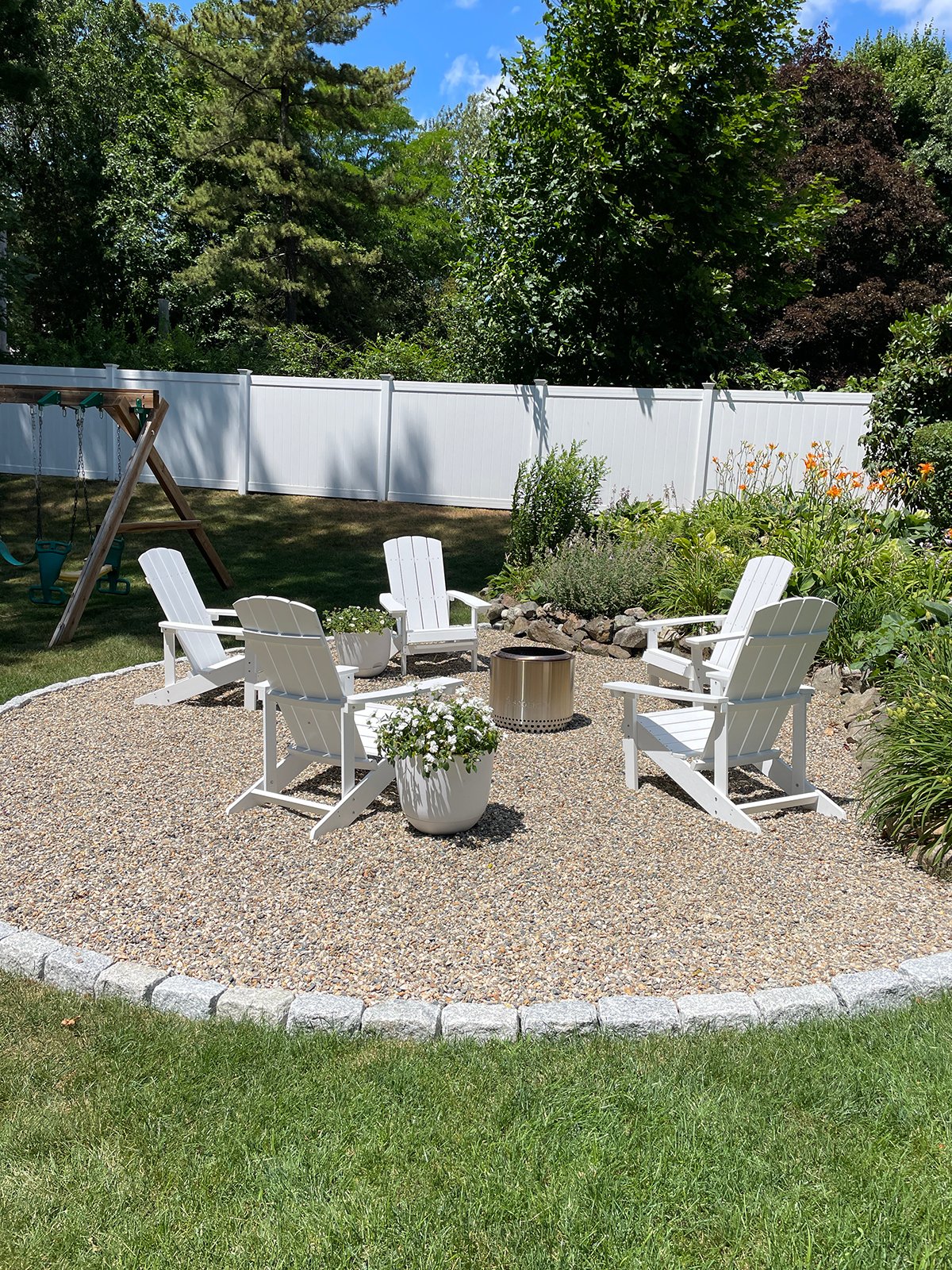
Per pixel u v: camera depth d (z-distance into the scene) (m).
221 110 25.06
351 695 4.76
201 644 6.83
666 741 4.96
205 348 26.55
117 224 27.20
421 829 4.45
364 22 24.92
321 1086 2.67
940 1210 2.19
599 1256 2.07
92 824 4.55
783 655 4.63
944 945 3.50
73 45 28.88
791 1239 2.09
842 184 23.27
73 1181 2.30
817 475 9.72
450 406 14.27
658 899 3.85
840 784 5.20
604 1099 2.59
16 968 3.36
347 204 26.78
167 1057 2.80
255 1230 2.15
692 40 15.59
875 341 23.14
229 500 14.94
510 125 16.30
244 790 5.02
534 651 6.37
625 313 16.95
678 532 9.52
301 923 3.62
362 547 12.81
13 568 11.72
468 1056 2.80
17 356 20.67
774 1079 2.69
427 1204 2.21
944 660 5.37
